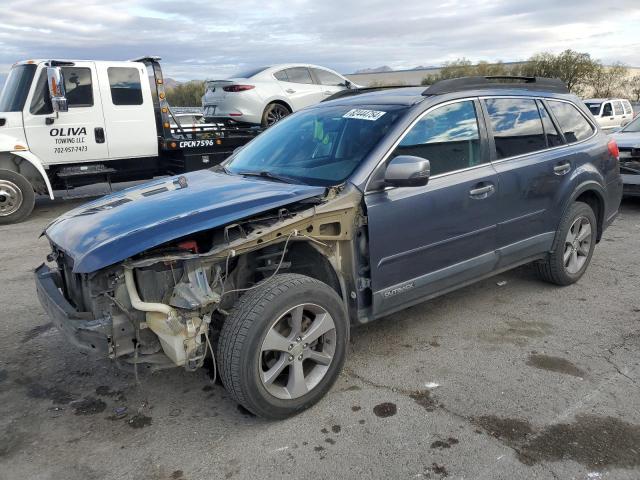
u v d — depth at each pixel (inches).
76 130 359.9
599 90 2135.8
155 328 110.0
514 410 121.1
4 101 352.8
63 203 422.3
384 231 132.9
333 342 124.9
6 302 195.0
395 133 139.6
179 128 405.1
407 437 112.8
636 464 103.0
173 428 118.9
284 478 102.0
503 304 181.8
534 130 176.2
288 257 134.2
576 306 179.0
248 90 454.9
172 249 111.0
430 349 151.5
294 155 155.3
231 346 110.3
